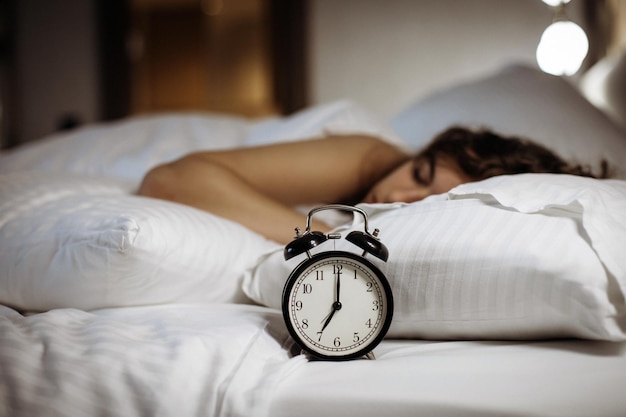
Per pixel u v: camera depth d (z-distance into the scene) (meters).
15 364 0.69
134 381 0.67
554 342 0.76
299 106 3.34
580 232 0.74
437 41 3.22
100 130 1.79
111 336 0.72
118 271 0.83
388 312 0.73
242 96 5.41
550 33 1.76
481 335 0.78
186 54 5.49
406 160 1.39
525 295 0.73
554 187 0.80
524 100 1.73
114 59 3.57
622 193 0.82
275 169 1.25
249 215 1.09
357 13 3.28
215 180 1.12
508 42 3.16
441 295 0.77
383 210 0.89
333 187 1.32
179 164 1.16
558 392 0.62
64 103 3.59
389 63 3.26
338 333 0.73
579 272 0.70
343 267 0.74
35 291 0.87
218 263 0.92
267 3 3.47
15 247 0.90
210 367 0.68
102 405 0.66
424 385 0.64
